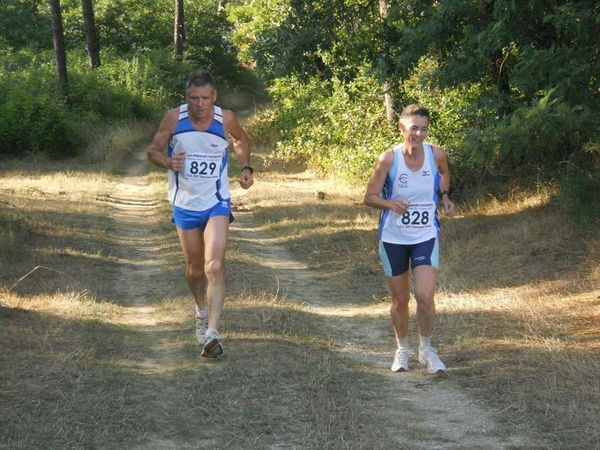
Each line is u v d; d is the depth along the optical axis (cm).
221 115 714
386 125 2069
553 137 1054
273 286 1079
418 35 1304
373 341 843
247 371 679
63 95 3231
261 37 1628
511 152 1268
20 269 1077
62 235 1364
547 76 1137
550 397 621
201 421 579
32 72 3303
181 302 949
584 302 920
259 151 3031
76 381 641
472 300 973
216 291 707
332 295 1083
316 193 1998
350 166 2052
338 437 552
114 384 641
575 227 1189
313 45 1584
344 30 1605
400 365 718
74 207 1680
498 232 1277
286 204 1842
